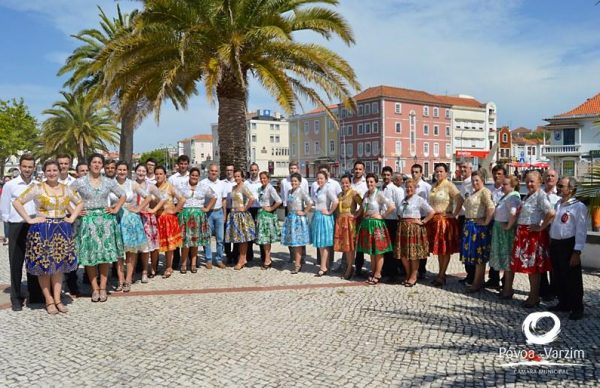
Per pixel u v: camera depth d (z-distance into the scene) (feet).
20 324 18.62
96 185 21.49
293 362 14.57
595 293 22.66
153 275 27.32
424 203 23.77
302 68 39.19
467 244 23.20
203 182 28.40
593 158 21.26
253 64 38.01
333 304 21.09
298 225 27.40
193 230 27.43
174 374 13.76
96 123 111.34
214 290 23.75
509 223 21.16
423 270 26.63
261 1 36.40
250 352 15.39
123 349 15.78
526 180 20.49
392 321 18.60
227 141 40.32
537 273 20.20
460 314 19.53
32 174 21.76
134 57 36.06
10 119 117.80
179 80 41.39
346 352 15.35
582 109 136.15
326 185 27.04
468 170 26.84
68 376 13.73
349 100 40.24
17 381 13.43
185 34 34.19
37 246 19.35
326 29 39.45
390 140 209.77
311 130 241.96
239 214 28.55
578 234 18.74
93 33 62.28
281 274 27.68
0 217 21.76
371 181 24.59
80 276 27.40
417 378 13.38
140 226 23.70
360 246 25.18
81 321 18.92
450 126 232.94
